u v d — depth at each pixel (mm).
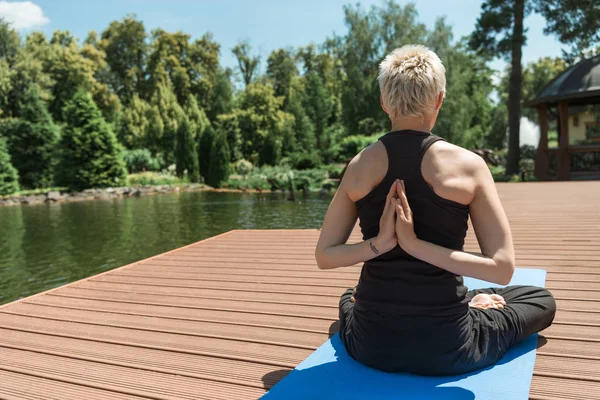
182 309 3475
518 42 23344
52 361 2594
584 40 24266
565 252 4707
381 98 1900
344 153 40562
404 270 1798
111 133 32312
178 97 64500
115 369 2461
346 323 2178
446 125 35406
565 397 1938
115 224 16047
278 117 50875
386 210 1741
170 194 31000
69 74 49688
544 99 19031
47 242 12539
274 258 5195
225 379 2293
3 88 41688
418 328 1814
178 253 5727
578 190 11195
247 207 20969
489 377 1896
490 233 1760
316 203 22125
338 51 42688
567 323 2760
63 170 31031
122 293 4008
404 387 1843
